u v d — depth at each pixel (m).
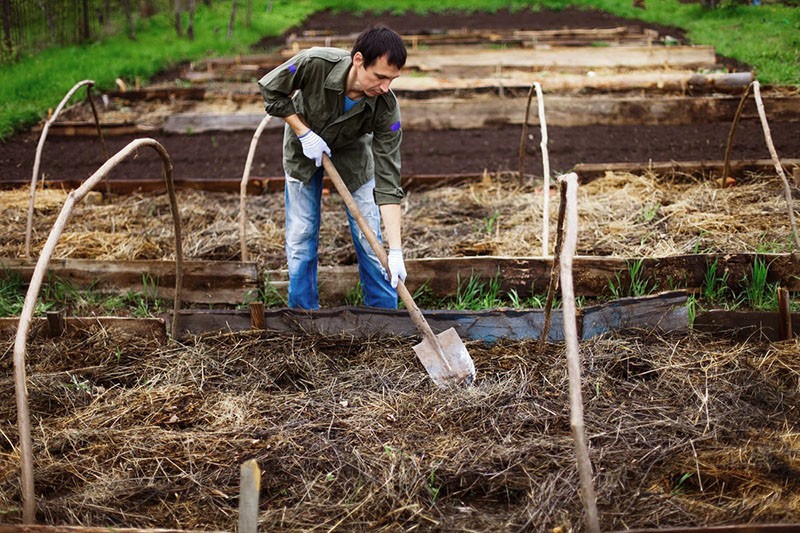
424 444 3.28
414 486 3.02
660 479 3.06
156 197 6.39
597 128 8.20
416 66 10.59
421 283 4.73
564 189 2.92
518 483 3.04
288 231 4.15
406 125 8.50
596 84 9.29
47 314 4.04
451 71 10.39
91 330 4.09
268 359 3.91
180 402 3.62
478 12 17.73
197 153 7.92
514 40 12.50
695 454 3.13
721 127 8.05
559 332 3.99
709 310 4.20
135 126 8.59
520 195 6.21
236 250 5.34
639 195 5.99
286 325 4.08
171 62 12.05
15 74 10.59
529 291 4.70
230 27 14.00
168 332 4.13
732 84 9.12
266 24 15.48
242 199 4.83
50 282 4.84
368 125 3.69
